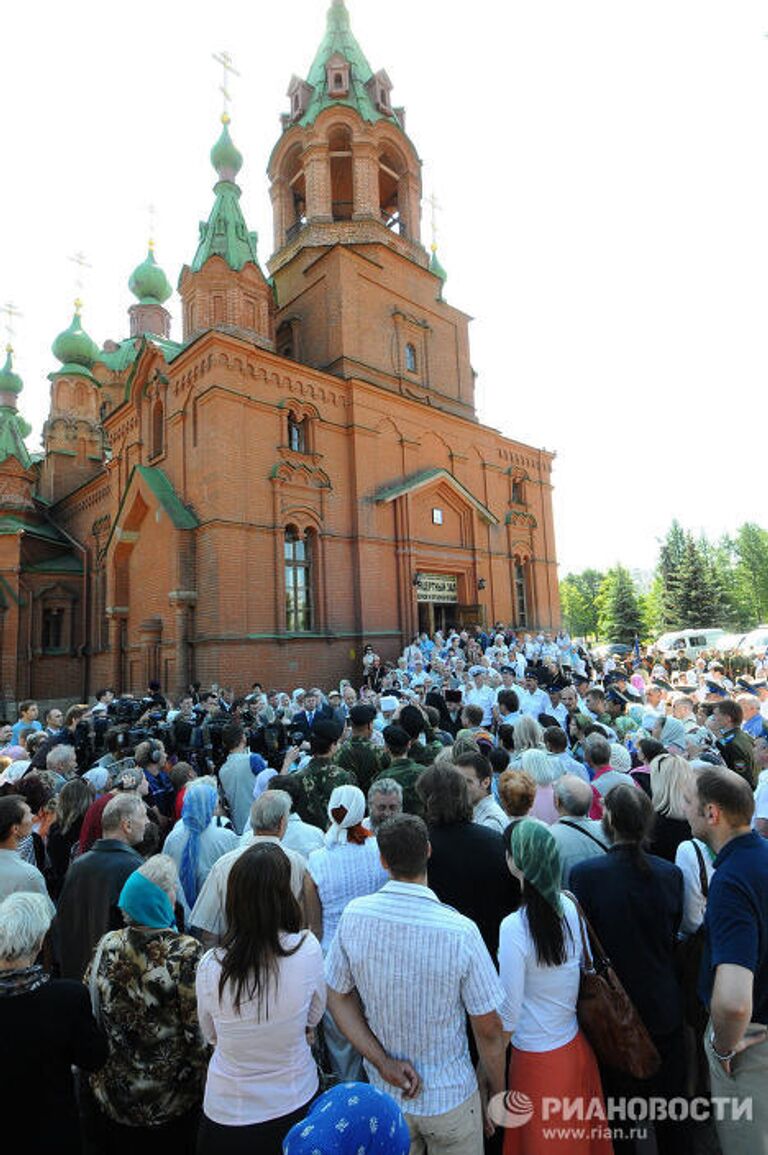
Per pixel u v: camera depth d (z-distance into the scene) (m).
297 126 26.97
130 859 4.20
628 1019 2.93
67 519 31.23
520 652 22.42
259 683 17.52
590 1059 2.99
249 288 21.39
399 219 28.45
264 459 19.47
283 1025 2.63
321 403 21.56
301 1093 2.68
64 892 4.15
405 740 5.66
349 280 23.98
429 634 24.55
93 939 3.94
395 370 25.31
